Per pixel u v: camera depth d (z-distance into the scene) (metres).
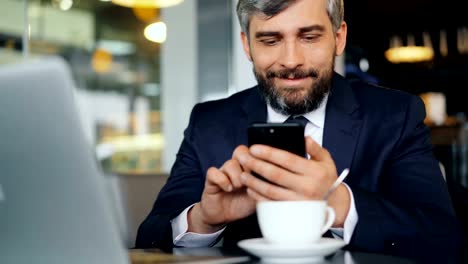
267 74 1.29
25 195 0.74
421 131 1.36
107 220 0.72
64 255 0.76
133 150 3.89
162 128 3.79
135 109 3.90
